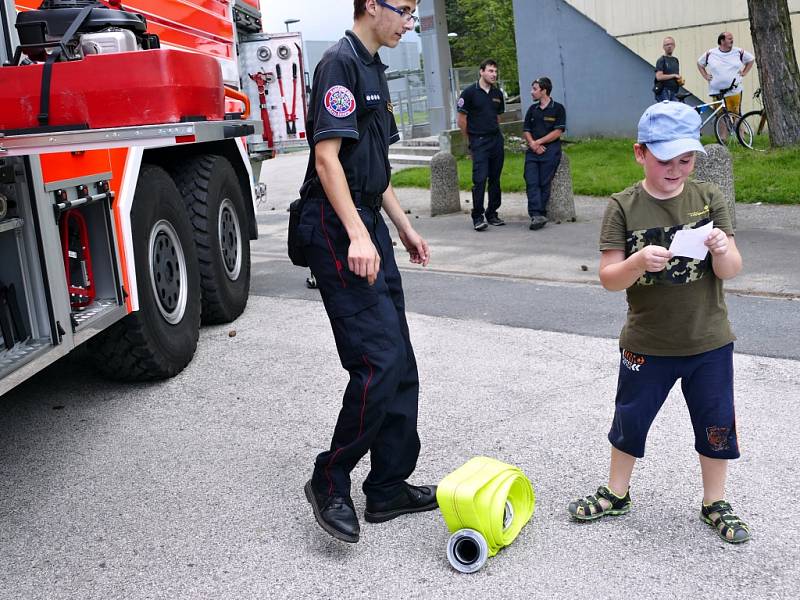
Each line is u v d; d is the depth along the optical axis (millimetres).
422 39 20938
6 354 3996
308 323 6988
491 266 8766
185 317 5945
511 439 4457
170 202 5844
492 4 38375
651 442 4293
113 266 4980
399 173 17875
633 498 3752
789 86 14211
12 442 4871
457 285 8008
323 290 3449
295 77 9633
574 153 17656
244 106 7762
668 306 3236
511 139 19594
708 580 3109
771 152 14172
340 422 3455
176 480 4266
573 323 6465
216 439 4746
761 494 3711
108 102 3342
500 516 3301
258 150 9602
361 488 4043
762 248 8508
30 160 4062
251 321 7160
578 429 4527
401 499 3729
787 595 2990
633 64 18969
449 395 5148
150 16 5973
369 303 3408
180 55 3387
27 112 3369
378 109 3432
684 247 3018
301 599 3184
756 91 16219
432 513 3766
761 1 14156
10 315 4043
